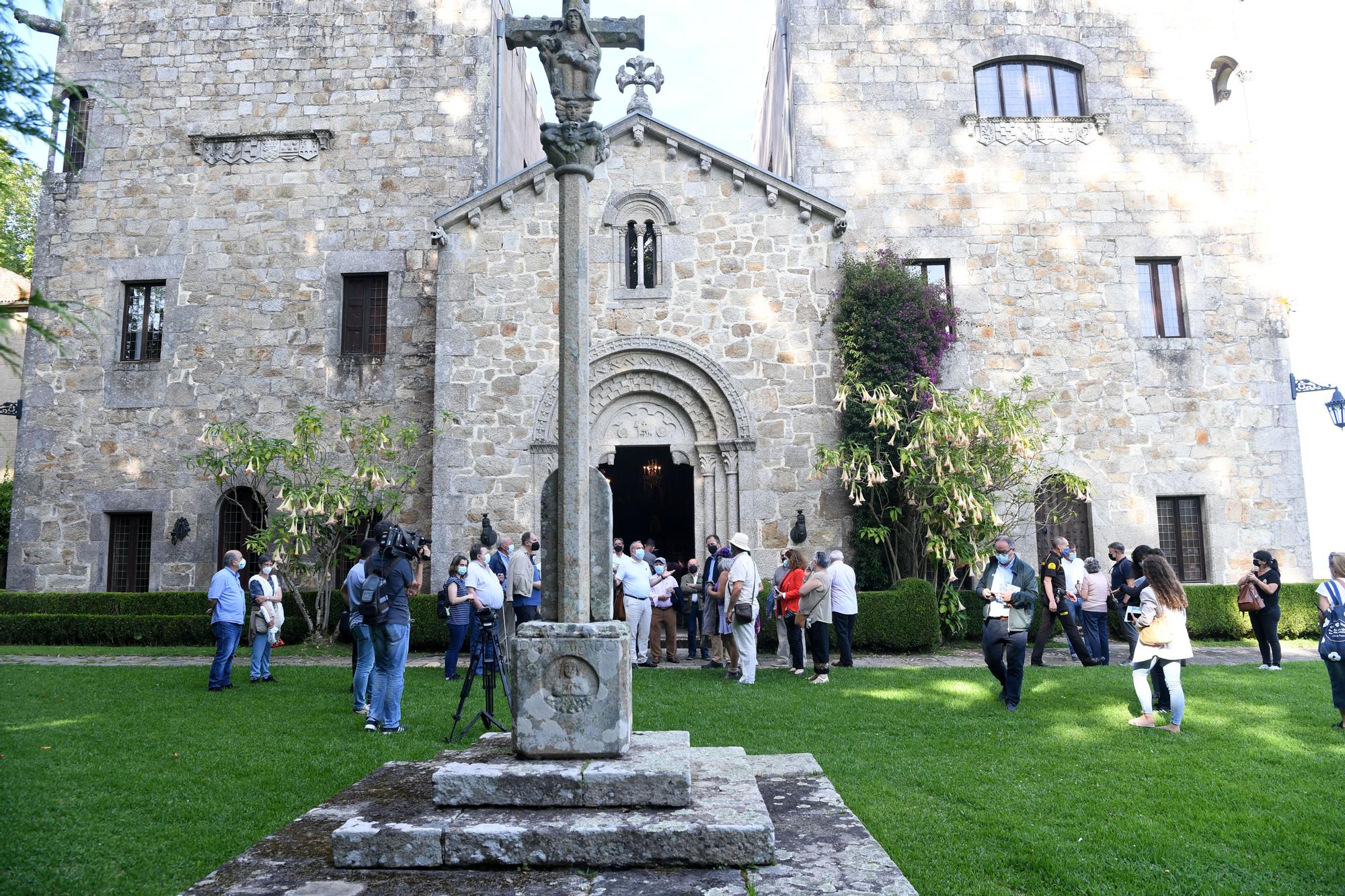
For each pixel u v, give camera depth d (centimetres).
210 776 618
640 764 423
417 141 1677
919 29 1678
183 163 1681
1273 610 1103
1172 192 1639
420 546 817
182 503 1589
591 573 477
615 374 1462
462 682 1052
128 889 423
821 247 1488
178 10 1722
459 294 1477
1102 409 1573
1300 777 621
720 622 1105
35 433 1620
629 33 541
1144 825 522
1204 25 1688
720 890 343
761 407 1450
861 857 384
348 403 1606
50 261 1666
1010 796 575
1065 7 1689
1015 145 1647
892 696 929
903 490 1402
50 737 738
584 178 524
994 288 1606
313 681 1064
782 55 1809
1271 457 1570
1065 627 1183
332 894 342
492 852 371
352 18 1712
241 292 1644
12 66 467
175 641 1459
